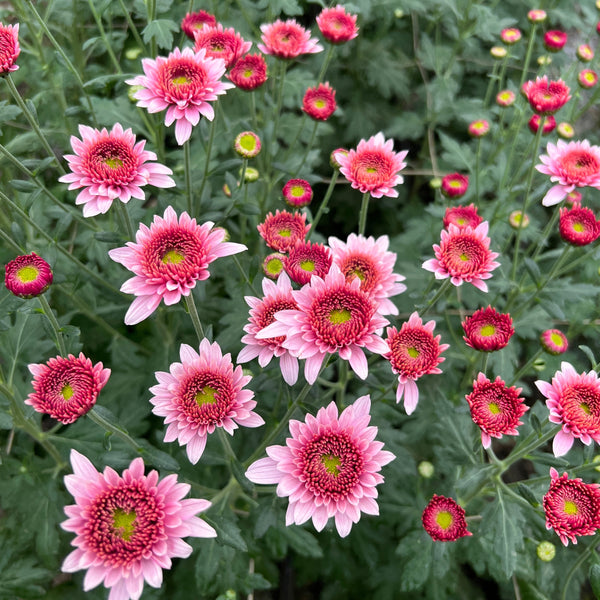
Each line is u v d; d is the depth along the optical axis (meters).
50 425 0.45
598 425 0.25
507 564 0.30
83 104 0.42
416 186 0.58
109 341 0.45
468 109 0.52
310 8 0.60
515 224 0.40
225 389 0.23
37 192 0.34
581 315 0.44
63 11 0.47
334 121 0.57
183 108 0.27
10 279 0.27
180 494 0.21
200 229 0.24
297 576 0.41
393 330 0.27
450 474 0.36
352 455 0.23
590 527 0.24
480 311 0.29
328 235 0.57
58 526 0.37
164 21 0.37
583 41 0.61
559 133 0.42
